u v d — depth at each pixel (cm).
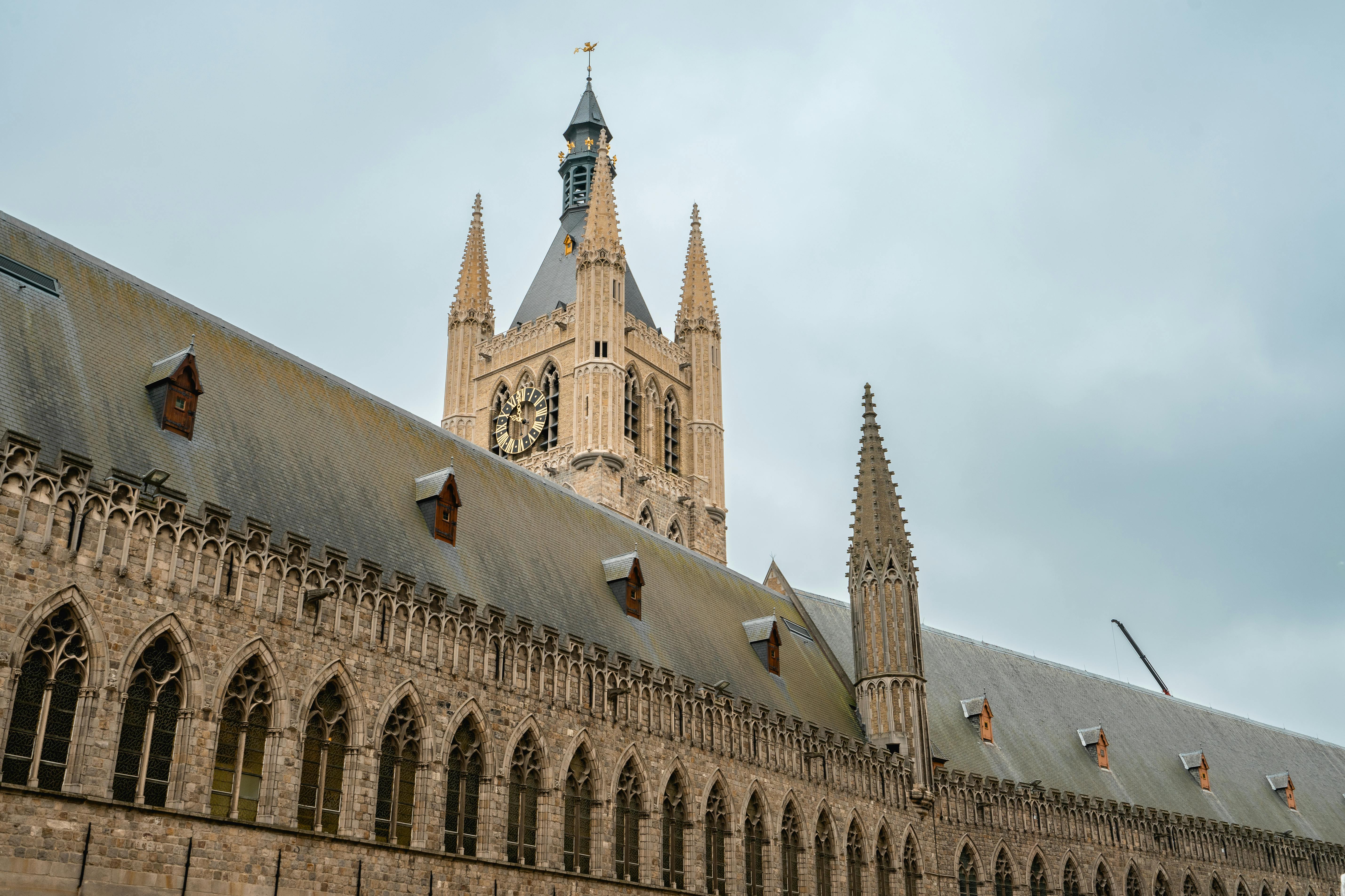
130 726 4244
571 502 7425
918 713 8294
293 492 5347
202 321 5712
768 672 7806
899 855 7781
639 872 6078
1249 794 11406
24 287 4912
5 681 3894
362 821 4856
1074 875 9094
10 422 4341
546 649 5825
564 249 12069
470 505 6438
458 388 11619
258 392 5666
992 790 8725
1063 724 10444
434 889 5084
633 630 6825
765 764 6975
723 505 11625
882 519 8719
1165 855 9825
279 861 4553
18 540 4006
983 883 8400
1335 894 11181
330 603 4934
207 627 4475
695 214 12588
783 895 6875
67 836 3978
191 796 4319
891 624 8450
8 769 3909
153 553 4375
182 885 4244
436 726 5222
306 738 4769
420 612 5288
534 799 5656
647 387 11262
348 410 6184
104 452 4600
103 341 5050
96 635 4150
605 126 12756
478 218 12331
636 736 6200
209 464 5028
